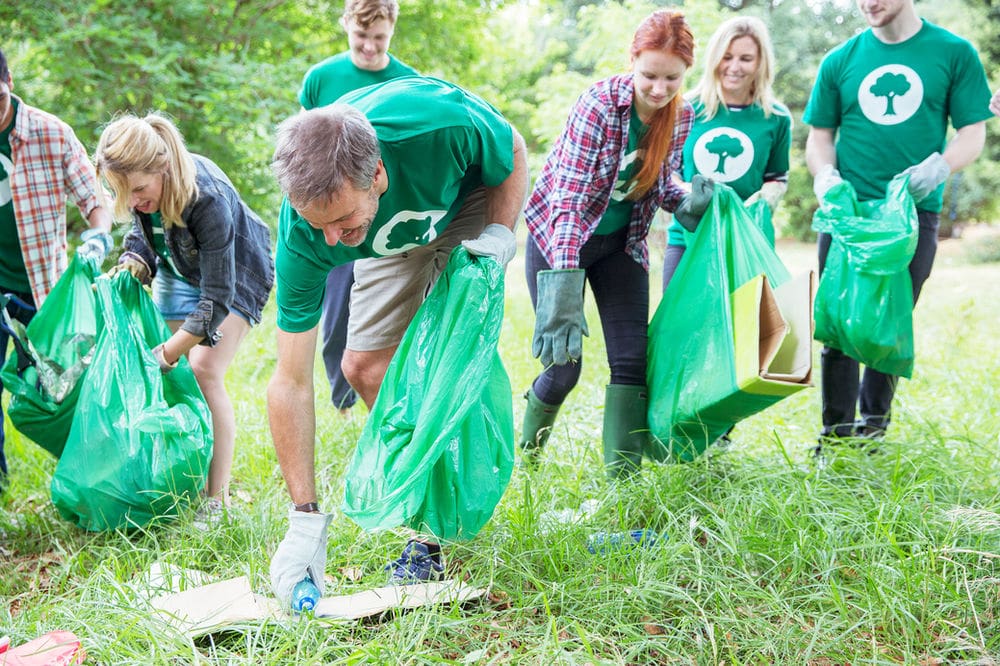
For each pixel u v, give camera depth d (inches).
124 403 138.3
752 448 166.6
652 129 129.0
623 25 341.4
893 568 109.2
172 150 131.4
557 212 126.7
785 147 167.9
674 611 108.0
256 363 247.9
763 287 121.5
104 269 255.9
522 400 207.2
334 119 86.8
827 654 98.3
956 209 685.3
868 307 153.2
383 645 96.6
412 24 348.2
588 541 121.0
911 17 159.3
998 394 200.5
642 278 141.6
